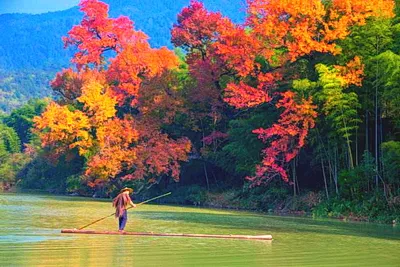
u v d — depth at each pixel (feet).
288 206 142.00
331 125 125.80
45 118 196.54
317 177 148.97
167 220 106.01
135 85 199.41
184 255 59.00
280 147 134.41
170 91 186.29
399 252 65.41
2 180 310.04
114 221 99.19
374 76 121.29
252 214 129.49
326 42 130.41
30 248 61.82
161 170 178.19
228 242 70.95
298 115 128.06
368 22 124.16
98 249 62.03
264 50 145.18
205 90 173.37
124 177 183.62
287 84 143.13
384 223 109.91
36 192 259.39
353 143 131.85
